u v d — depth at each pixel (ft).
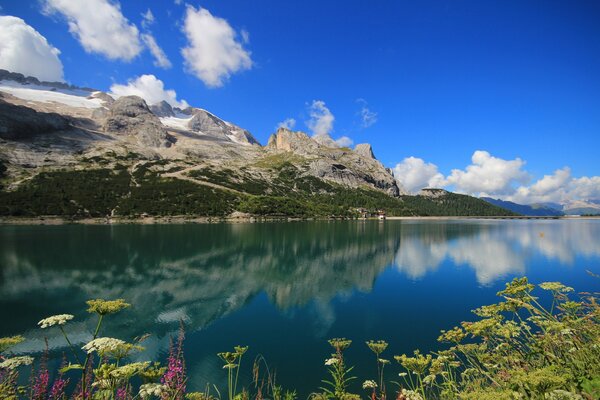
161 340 71.72
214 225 386.52
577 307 24.64
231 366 25.45
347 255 185.16
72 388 47.32
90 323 81.82
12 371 21.02
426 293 105.29
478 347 28.27
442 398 28.58
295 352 64.80
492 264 149.89
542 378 14.61
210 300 102.06
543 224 489.67
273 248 211.00
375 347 28.58
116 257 170.30
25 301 100.53
